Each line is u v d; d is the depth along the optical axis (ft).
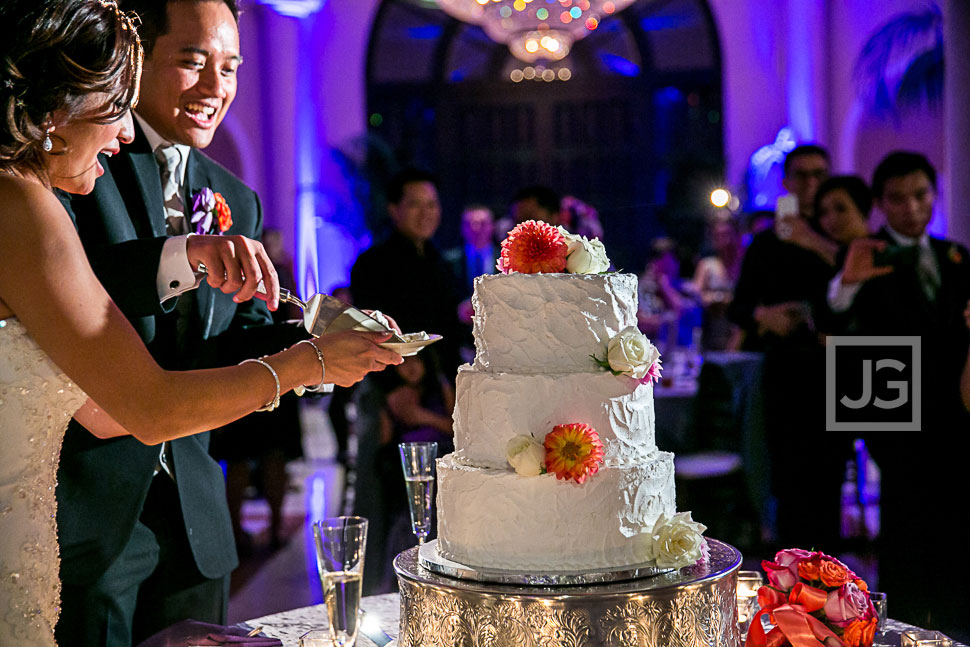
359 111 41.78
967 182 24.36
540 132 44.01
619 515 6.16
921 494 13.25
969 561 12.87
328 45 41.47
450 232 44.19
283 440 18.08
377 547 14.44
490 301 6.52
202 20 8.11
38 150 5.62
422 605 6.10
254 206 9.54
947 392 13.29
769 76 40.42
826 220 15.03
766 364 15.49
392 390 14.30
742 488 17.74
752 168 37.42
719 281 27.48
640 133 43.32
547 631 5.69
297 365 5.83
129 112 6.26
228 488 19.04
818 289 15.03
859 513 19.21
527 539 6.12
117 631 7.88
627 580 5.95
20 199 5.25
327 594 6.48
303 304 6.51
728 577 6.21
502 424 6.29
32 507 5.72
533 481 6.08
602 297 6.39
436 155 44.06
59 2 5.39
